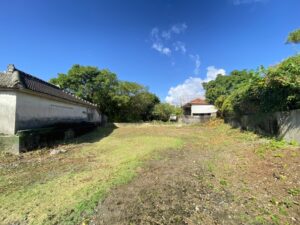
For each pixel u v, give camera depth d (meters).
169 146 9.67
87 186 4.77
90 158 7.68
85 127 16.88
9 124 9.27
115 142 11.58
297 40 11.73
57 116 13.85
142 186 4.70
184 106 40.03
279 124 9.17
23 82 10.16
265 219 3.31
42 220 3.47
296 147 7.07
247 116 14.23
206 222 3.30
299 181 4.44
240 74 29.67
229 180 4.94
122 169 5.98
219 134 14.97
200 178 5.16
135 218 3.45
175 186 4.69
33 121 10.80
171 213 3.58
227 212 3.57
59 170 6.19
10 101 9.38
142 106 35.59
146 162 6.72
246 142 9.74
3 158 7.77
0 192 4.61
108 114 32.38
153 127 24.94
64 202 4.04
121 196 4.22
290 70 7.77
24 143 8.84
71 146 10.30
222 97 25.28
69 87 27.16
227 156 7.30
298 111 7.64
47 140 10.70
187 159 7.11
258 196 4.04
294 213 3.43
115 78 30.25
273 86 8.85
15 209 3.83
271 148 7.33
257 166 5.72
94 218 3.49
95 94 28.11
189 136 14.24
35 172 6.04
